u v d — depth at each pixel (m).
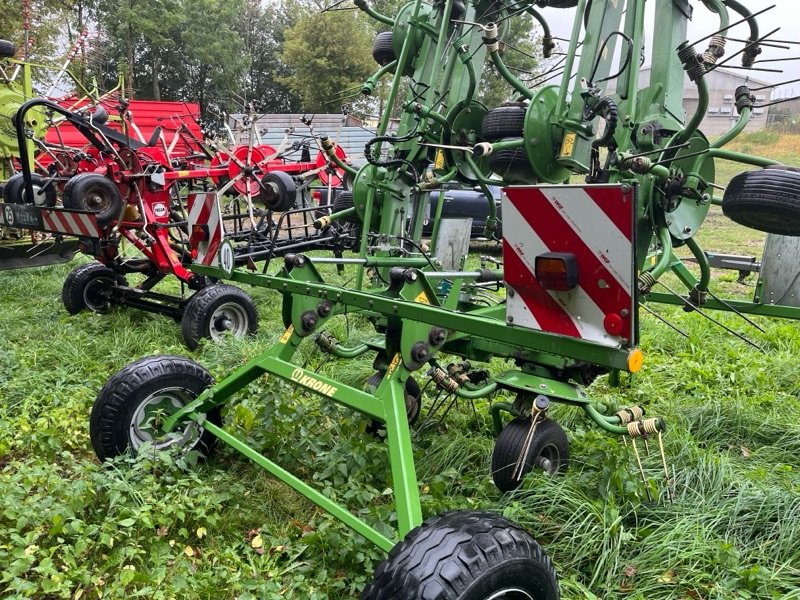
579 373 3.45
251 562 2.64
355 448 3.30
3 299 7.25
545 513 2.99
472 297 4.30
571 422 4.18
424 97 4.85
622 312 2.00
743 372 5.27
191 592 2.44
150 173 6.05
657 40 3.51
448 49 4.94
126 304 6.72
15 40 19.48
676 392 5.02
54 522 2.58
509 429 3.30
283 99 41.34
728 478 3.37
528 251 2.18
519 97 4.71
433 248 4.92
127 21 28.83
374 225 5.20
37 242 7.46
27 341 5.57
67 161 7.09
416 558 1.85
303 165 7.89
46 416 3.84
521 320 2.28
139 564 2.60
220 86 33.38
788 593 2.55
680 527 2.89
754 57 3.61
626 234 1.92
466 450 3.66
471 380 3.75
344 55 29.88
